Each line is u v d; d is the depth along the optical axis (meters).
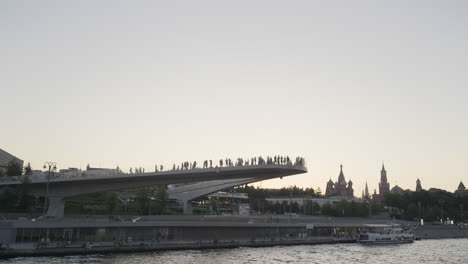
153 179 121.94
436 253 107.69
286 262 83.12
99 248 83.06
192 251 92.69
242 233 113.88
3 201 110.94
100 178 116.94
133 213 144.88
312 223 129.62
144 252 87.50
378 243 129.62
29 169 160.25
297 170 117.31
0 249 73.44
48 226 82.75
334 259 90.38
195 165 117.06
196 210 192.50
